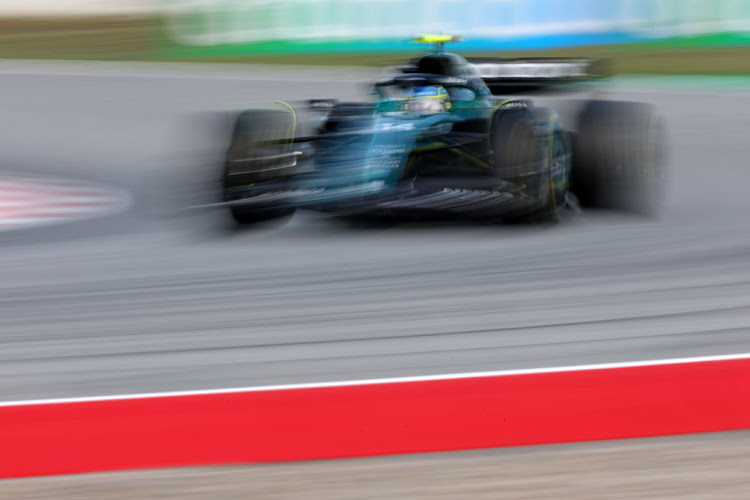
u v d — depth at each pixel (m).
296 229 21.36
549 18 69.62
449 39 23.08
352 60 76.62
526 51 70.06
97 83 64.81
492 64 25.41
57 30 99.62
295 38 78.94
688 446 10.53
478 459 10.37
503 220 21.03
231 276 17.59
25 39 95.88
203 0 82.06
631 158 22.45
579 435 10.84
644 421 11.12
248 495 9.70
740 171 29.30
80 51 89.12
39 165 34.16
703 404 11.50
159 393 12.15
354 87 58.50
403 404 11.67
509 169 20.19
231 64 78.88
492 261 18.23
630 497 9.52
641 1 69.69
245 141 20.48
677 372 12.45
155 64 80.06
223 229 21.39
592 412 11.36
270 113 21.08
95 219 23.48
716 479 9.83
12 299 16.55
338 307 15.63
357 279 17.19
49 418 11.42
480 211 20.91
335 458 10.44
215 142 20.80
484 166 22.09
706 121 41.94
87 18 104.38
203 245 20.11
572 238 20.05
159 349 13.89
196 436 10.92
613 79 61.91
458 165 22.47
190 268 18.27
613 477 9.92
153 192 27.39
